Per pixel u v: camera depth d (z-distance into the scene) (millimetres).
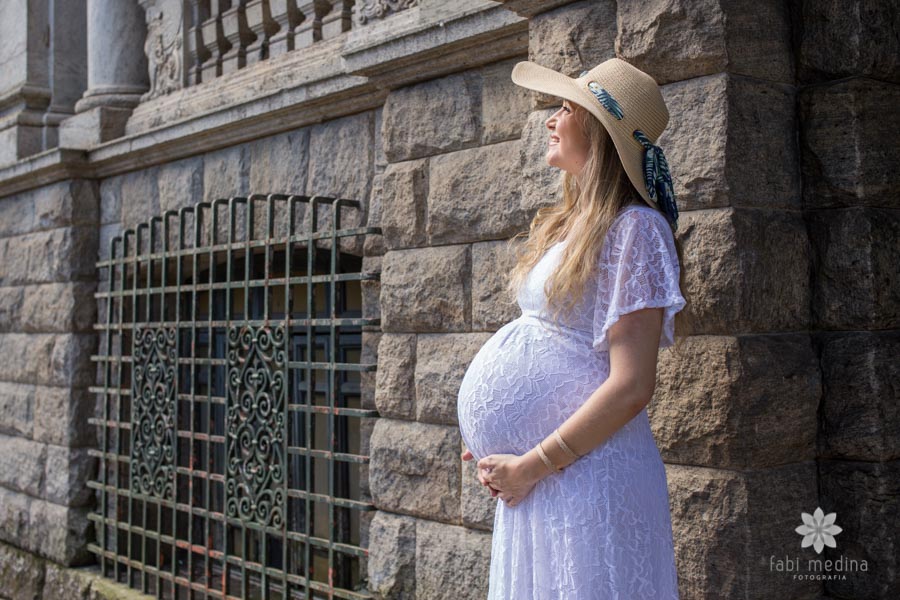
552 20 3393
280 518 4781
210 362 5270
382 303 4270
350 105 4746
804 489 3047
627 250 2250
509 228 3734
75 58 7500
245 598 4984
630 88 2430
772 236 3006
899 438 3041
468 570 3801
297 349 5777
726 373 2871
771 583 2896
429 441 4027
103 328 6352
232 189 5633
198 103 5926
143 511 5883
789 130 3148
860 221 3066
